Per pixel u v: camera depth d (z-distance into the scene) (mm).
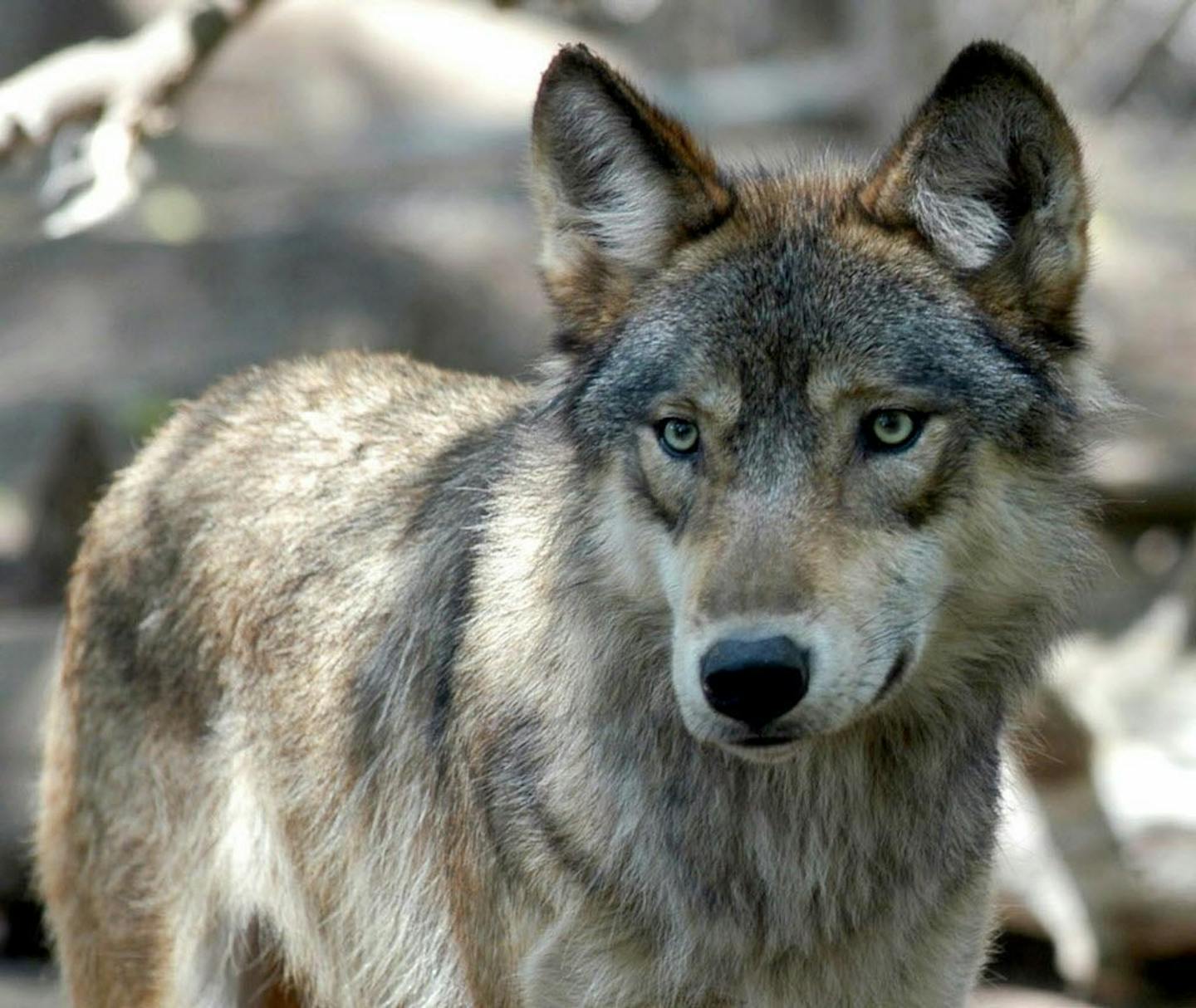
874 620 7707
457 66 30156
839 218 8398
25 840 14141
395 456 10203
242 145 27828
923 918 8625
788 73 29516
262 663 10156
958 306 8172
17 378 22172
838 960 8578
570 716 8484
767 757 7672
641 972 8500
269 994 10922
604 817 8414
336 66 29438
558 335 8922
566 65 8641
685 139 8625
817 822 8438
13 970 15961
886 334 7965
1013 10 20641
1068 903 14836
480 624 8930
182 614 10539
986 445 8039
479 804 8781
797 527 7695
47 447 21047
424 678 9367
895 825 8539
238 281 23234
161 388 21641
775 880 8430
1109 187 25531
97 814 10953
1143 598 18609
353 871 9844
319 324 22609
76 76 13219
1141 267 23297
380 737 9602
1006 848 13609
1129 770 14773
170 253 23719
